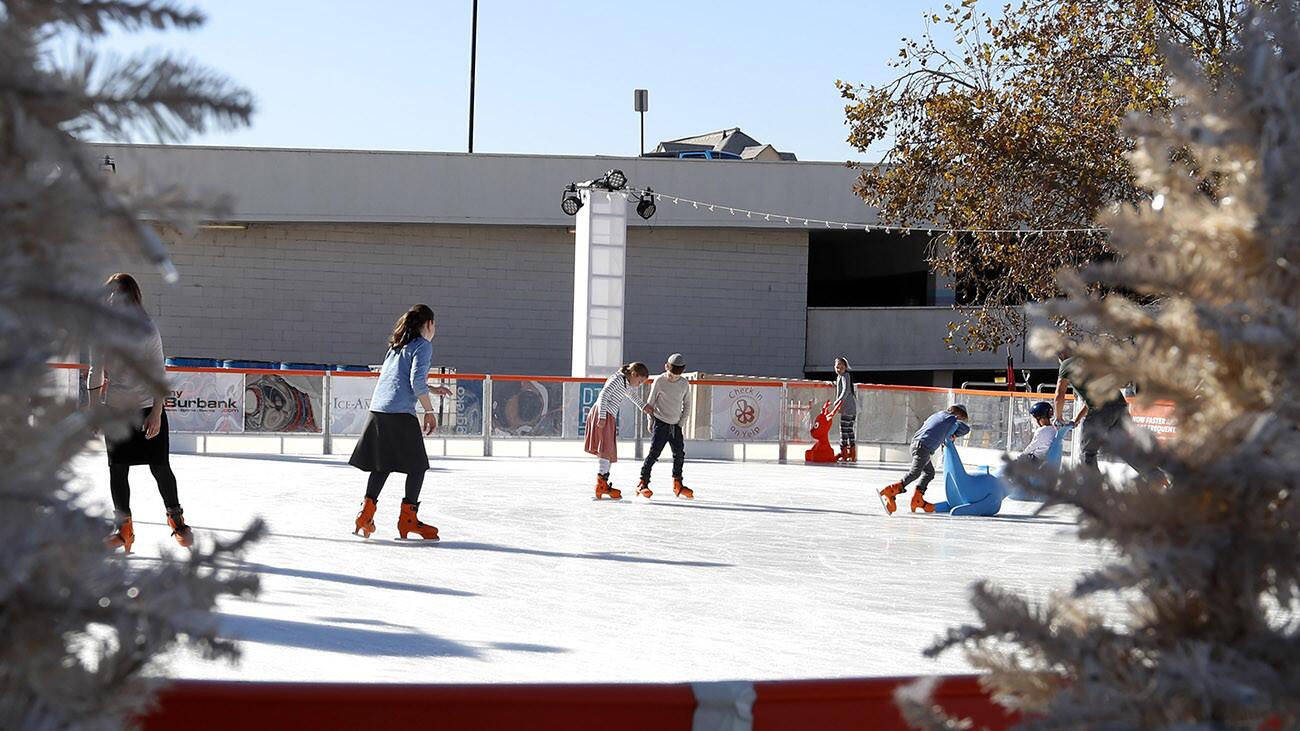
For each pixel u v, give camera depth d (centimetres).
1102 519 135
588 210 2241
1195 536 133
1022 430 1898
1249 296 134
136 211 111
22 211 107
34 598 113
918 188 2467
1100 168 2248
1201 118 139
